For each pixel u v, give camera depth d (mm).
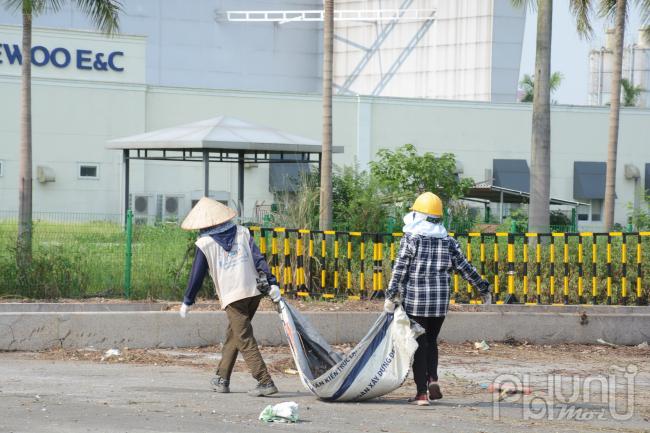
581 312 30938
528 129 105688
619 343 30141
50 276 33156
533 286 34844
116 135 93875
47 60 97625
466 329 29266
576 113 106062
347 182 50688
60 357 25500
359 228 44625
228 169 94438
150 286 33656
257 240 35344
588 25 55375
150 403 19125
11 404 18578
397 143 102188
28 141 45438
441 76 141125
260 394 20328
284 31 151250
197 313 27438
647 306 32844
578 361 27047
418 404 19797
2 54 96562
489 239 38531
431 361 20109
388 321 19938
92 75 99562
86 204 92812
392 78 145000
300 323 20188
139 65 101312
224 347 20781
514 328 29594
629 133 107375
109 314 26781
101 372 23172
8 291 32875
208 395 20328
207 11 146875
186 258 33938
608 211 55031
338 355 20344
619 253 35219
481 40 138125
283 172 95312
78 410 18125
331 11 46594
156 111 95312
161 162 93688
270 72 150500
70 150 92438
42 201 91438
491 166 104625
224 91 97062
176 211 89438
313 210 42281
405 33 144125
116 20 48219
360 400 20062
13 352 26062
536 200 47938
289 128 99312
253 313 20562
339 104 100312
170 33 144625
